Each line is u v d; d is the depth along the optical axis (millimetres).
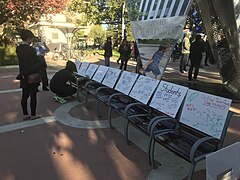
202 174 3277
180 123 3582
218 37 7176
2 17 14055
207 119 3188
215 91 7684
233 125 4949
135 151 3908
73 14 25469
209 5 6574
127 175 3273
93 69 7141
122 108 4621
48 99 6922
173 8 6242
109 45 13094
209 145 3033
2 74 11859
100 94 5719
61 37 23000
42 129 4773
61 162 3598
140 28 7445
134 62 16938
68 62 6957
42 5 13555
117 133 4590
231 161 2615
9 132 4621
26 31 4824
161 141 3334
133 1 7688
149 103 4406
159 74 6793
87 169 3416
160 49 6723
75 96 7176
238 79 6812
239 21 5391
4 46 15500
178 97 3797
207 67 13625
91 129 4781
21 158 3703
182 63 11625
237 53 6062
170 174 3289
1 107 6180
